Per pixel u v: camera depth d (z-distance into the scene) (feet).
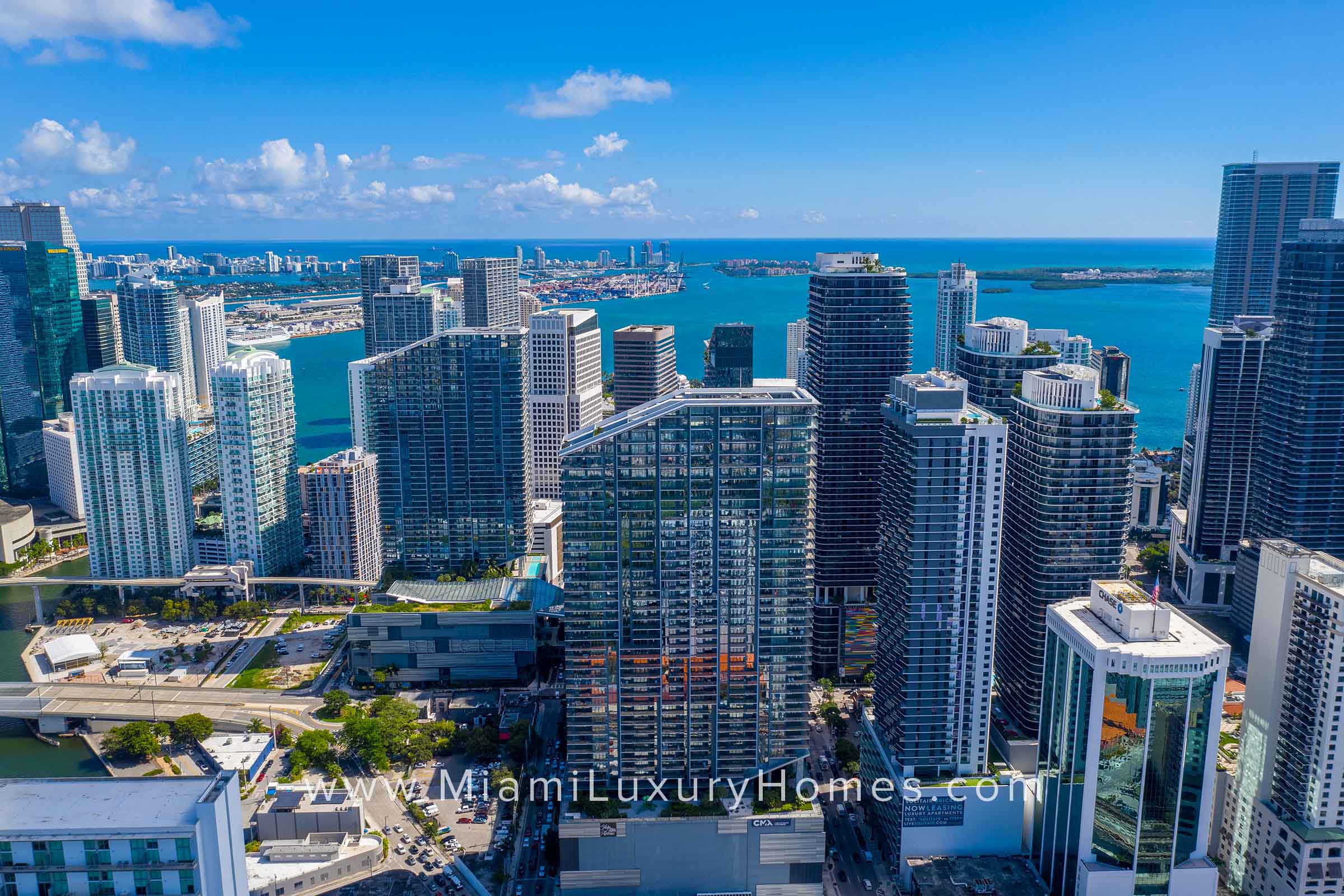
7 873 505.66
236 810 548.31
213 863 520.42
